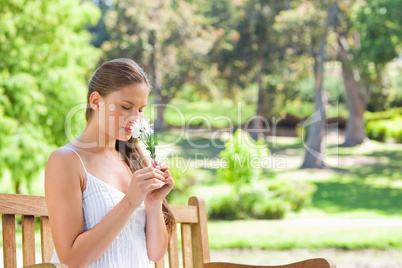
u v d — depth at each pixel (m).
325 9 23.36
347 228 10.73
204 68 32.38
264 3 26.23
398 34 21.14
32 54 11.79
